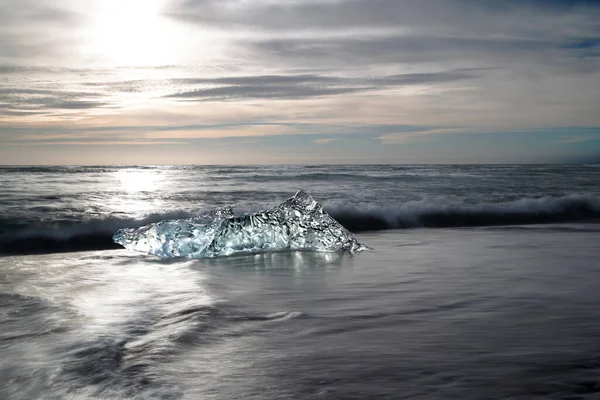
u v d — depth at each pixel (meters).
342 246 7.70
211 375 2.72
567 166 33.81
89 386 2.58
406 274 5.79
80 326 3.63
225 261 6.85
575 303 4.33
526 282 5.25
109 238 9.05
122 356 3.02
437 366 2.82
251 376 2.70
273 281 5.44
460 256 7.13
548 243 8.51
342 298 4.60
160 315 3.98
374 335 3.44
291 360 2.94
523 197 15.46
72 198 13.27
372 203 13.12
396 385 2.56
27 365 2.87
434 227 11.45
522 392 2.45
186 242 7.23
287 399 2.41
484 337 3.36
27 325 3.68
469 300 4.47
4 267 6.22
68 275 5.72
